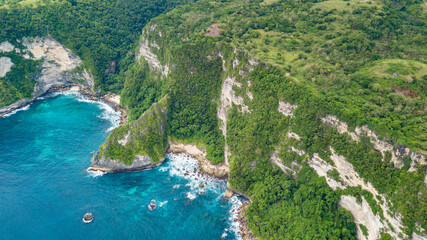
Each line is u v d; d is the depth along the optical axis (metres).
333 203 76.06
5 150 110.94
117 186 96.81
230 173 94.19
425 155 56.62
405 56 97.44
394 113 70.50
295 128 83.69
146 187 96.94
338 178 75.12
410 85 80.19
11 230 79.25
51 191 92.62
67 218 83.81
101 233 80.06
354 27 112.81
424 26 114.69
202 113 118.81
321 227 73.06
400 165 62.03
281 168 90.25
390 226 61.59
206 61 116.75
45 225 81.31
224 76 113.31
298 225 75.56
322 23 121.44
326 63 97.12
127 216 85.81
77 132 124.00
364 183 68.62
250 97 99.25
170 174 103.50
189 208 89.69
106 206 88.69
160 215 86.81
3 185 93.75
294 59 99.69
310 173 82.69
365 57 98.00
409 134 62.56
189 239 80.06
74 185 95.88
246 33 120.12
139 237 79.75
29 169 101.44
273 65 93.50
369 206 67.31
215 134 114.81
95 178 99.75
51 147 113.81
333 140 75.19
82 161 106.81
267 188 86.56
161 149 109.31
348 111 72.44
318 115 78.62
